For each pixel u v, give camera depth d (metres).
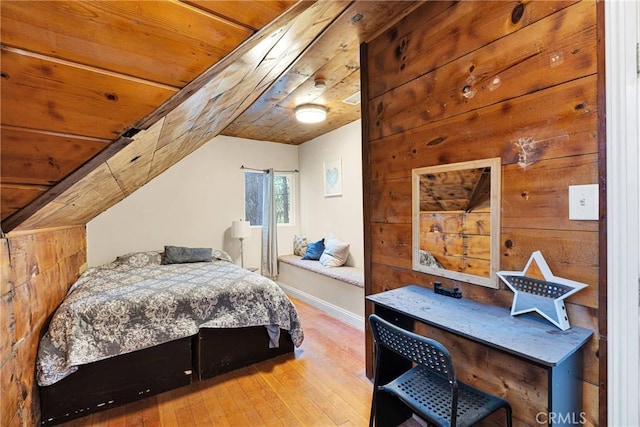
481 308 1.39
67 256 2.45
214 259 3.92
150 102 0.78
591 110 1.08
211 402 1.99
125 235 3.75
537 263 1.23
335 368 2.39
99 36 0.63
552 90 1.18
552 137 1.18
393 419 1.70
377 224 2.06
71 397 1.83
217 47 0.74
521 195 1.29
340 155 4.18
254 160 4.74
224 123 2.71
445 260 1.62
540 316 1.24
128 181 2.14
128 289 2.34
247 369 2.38
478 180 1.44
